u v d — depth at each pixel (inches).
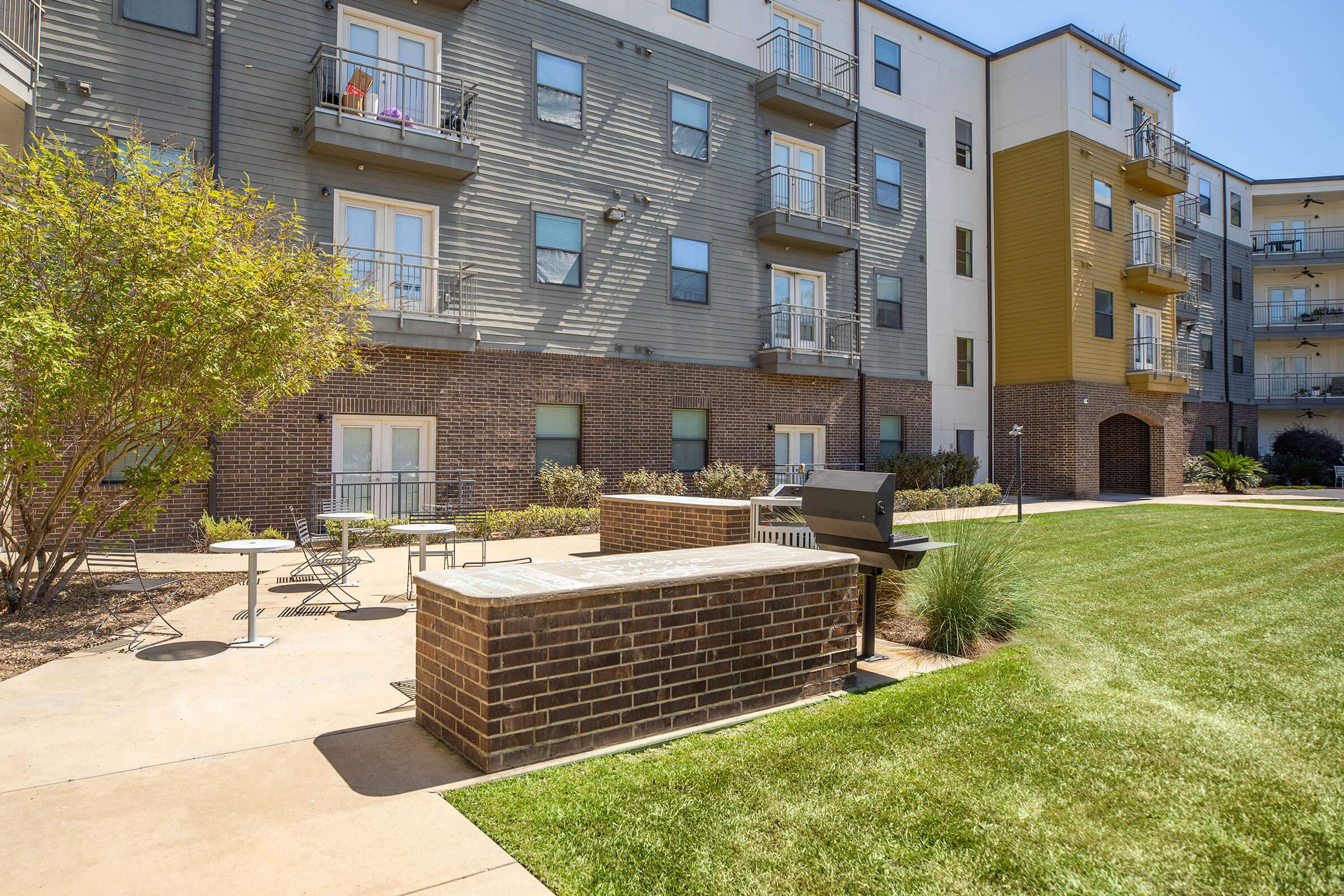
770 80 661.9
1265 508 703.7
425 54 507.2
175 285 234.2
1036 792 132.2
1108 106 882.1
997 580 247.6
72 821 115.0
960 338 851.4
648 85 608.1
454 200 509.7
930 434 807.1
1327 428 1331.2
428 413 490.3
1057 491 829.2
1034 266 850.8
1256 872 108.5
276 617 254.5
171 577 320.2
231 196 282.4
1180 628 252.7
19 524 360.2
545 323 547.2
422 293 500.1
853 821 120.6
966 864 109.0
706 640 161.9
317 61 452.8
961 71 861.2
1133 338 893.2
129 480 276.7
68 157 254.7
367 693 177.5
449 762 138.8
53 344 211.8
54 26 392.8
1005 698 181.3
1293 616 270.8
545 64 553.9
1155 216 943.0
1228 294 1254.3
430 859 106.0
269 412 435.5
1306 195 1338.6
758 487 639.8
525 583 149.2
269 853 106.7
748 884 102.3
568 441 563.5
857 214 748.6
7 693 175.2
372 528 437.1
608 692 147.8
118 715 161.6
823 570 183.9
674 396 611.5
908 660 214.5
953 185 847.7
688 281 627.8
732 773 136.6
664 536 361.4
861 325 747.4
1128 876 106.9
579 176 567.5
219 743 146.7
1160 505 737.6
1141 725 164.1
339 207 471.5
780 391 681.6
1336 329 1289.4
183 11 426.6
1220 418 1219.9
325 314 313.7
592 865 105.9
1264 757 148.6
